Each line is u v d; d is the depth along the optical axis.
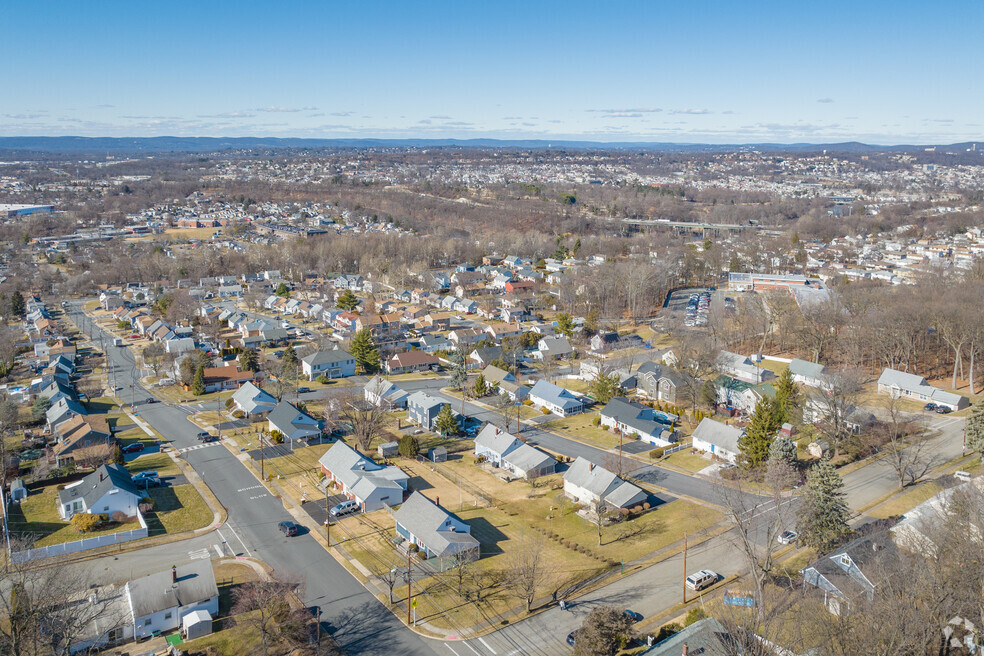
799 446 88.81
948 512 58.28
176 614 54.81
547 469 83.62
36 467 83.69
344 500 76.31
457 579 60.59
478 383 112.38
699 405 104.12
